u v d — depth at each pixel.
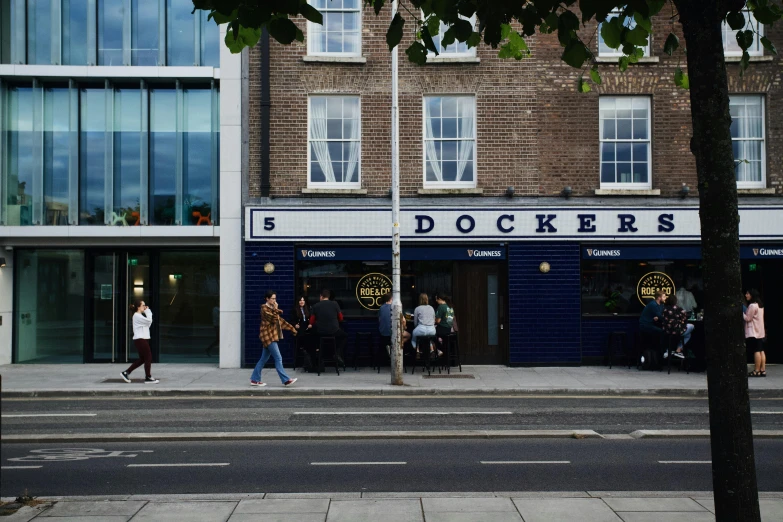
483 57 17.91
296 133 17.81
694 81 4.11
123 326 18.61
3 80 18.22
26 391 13.66
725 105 4.06
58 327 18.66
